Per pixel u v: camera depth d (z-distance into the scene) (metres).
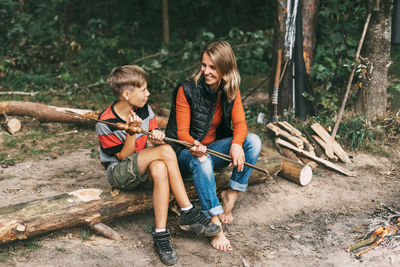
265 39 7.91
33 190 3.92
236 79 3.07
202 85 3.12
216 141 3.35
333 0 5.64
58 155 4.74
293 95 5.52
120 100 2.96
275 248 3.15
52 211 3.00
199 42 8.09
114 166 3.09
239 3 10.96
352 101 5.54
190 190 3.51
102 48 8.24
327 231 3.36
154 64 7.34
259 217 3.57
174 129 3.23
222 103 3.19
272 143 4.97
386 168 4.52
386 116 5.33
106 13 10.57
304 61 5.46
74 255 2.99
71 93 6.68
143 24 10.85
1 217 2.88
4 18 7.61
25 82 7.12
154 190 2.95
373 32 5.18
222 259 3.01
